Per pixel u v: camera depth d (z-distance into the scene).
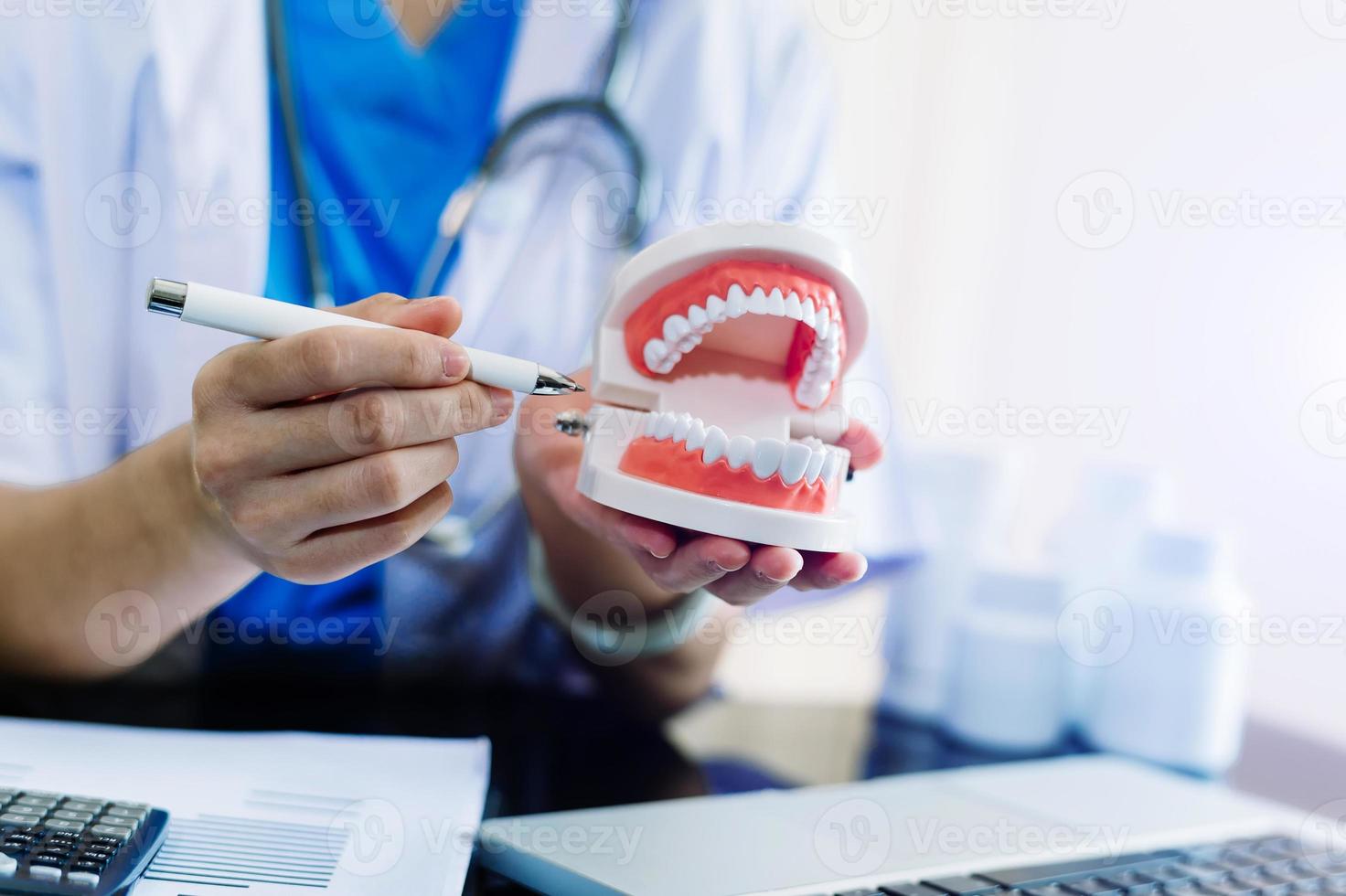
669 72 1.08
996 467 0.94
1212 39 1.13
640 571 0.97
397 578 1.04
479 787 0.57
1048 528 1.16
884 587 1.12
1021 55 1.15
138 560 0.69
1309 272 1.10
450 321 0.50
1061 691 0.90
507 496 1.06
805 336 0.55
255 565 0.65
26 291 0.93
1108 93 1.16
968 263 1.17
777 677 1.14
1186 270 1.15
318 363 0.43
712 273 0.51
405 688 1.02
